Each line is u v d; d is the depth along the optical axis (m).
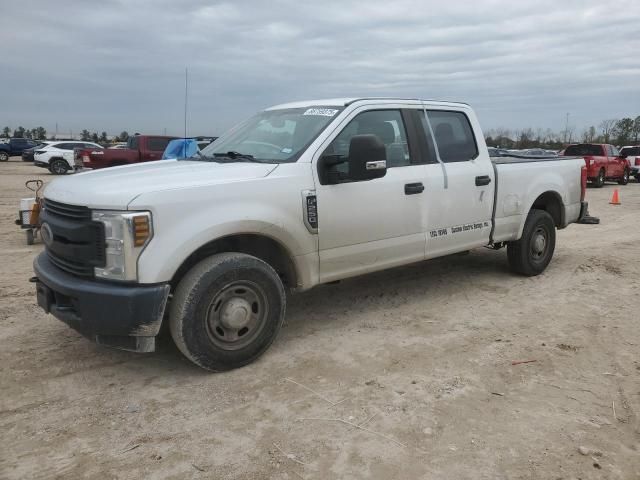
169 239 3.55
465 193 5.53
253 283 3.97
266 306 4.07
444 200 5.32
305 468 2.85
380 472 2.81
